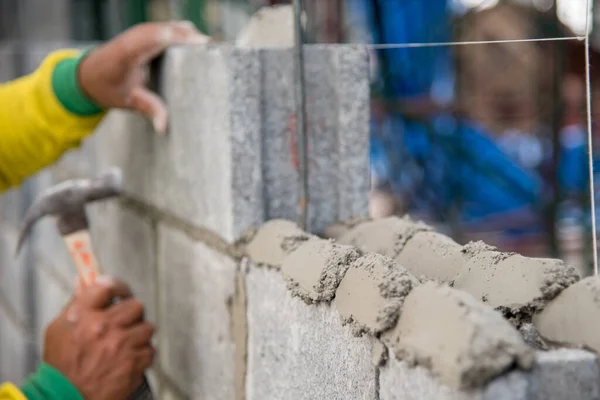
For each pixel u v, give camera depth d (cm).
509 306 71
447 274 86
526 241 329
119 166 179
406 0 329
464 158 330
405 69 337
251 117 111
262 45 124
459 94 326
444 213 334
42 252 292
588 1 85
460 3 306
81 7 432
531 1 269
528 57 306
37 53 274
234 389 117
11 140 158
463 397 59
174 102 135
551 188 287
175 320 144
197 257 129
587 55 86
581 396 60
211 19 374
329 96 116
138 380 129
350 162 116
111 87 142
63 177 254
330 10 344
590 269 253
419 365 65
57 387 124
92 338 125
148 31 138
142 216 162
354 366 77
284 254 98
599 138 243
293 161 114
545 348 69
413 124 346
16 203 332
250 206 112
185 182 132
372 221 110
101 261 205
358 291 76
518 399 59
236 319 114
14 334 344
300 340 92
